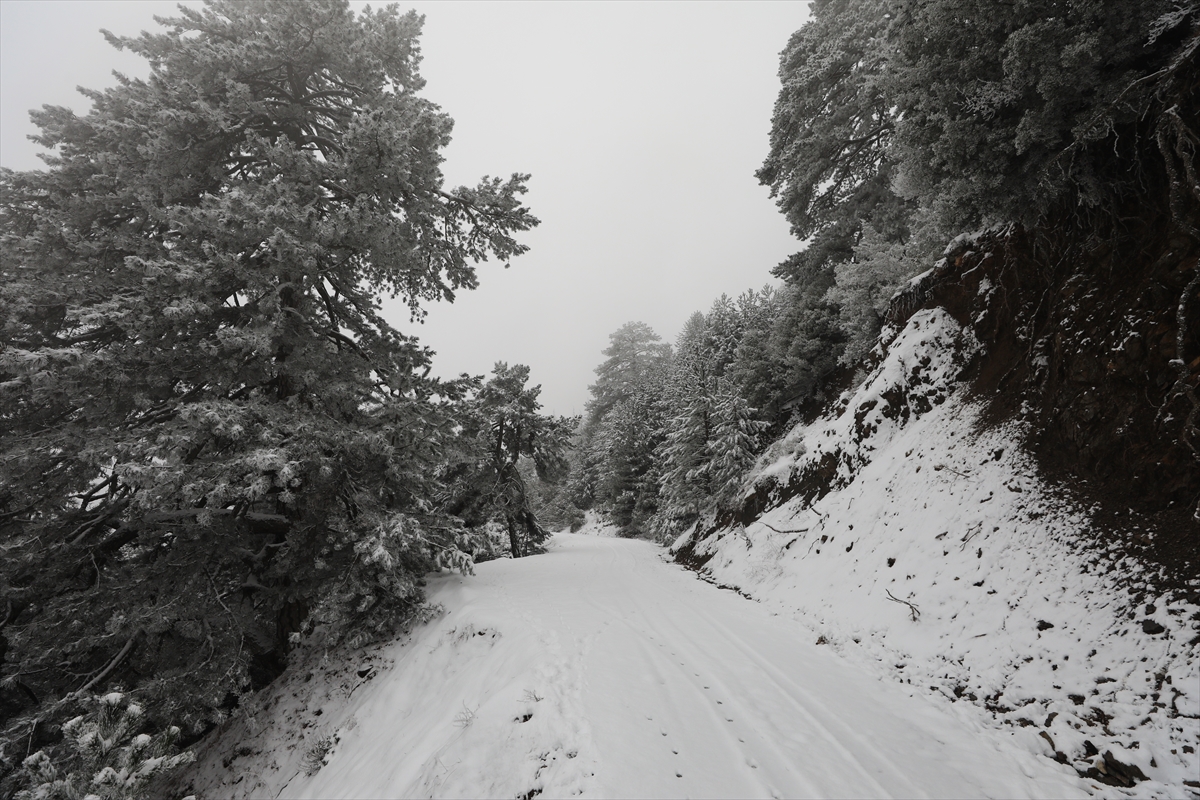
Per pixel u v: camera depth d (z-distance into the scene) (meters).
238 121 10.54
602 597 11.41
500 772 4.86
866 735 5.34
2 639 8.17
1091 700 5.08
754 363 22.55
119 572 8.70
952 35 7.42
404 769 5.74
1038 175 7.18
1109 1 6.02
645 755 4.61
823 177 19.39
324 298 12.06
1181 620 4.95
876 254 15.95
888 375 12.99
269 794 7.66
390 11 11.46
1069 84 6.29
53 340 9.66
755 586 12.66
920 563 8.47
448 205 12.31
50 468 8.30
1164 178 6.64
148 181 9.49
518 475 26.59
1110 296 7.29
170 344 8.88
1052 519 6.95
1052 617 6.06
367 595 9.70
